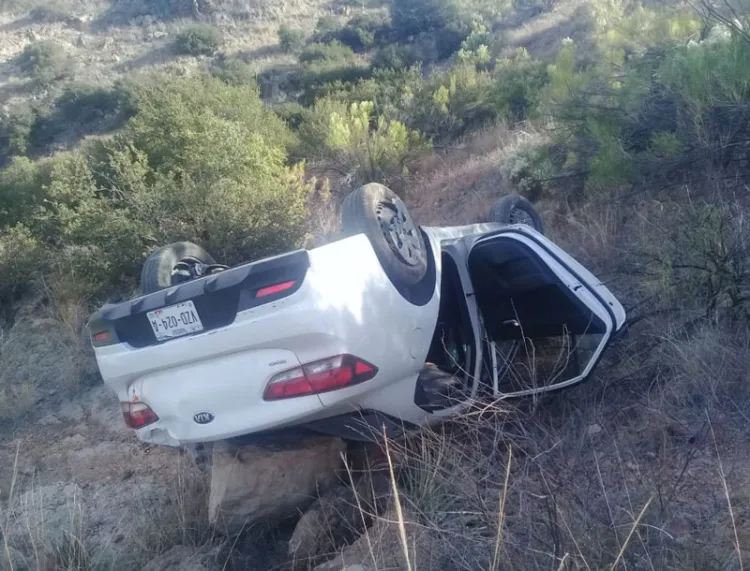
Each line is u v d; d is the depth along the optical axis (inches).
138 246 371.2
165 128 437.1
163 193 377.4
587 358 194.9
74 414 293.1
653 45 328.2
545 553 118.0
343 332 145.8
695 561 117.6
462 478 144.3
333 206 427.2
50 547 183.6
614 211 276.4
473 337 180.2
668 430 162.2
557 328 202.4
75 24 2091.5
